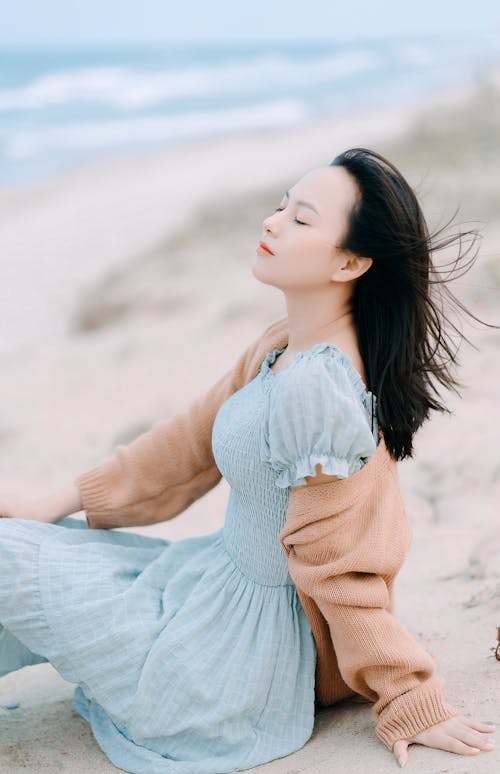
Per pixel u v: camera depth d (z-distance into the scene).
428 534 3.80
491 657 2.72
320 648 2.53
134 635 2.45
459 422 4.84
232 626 2.50
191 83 50.22
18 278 13.87
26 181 24.28
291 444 2.27
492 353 5.56
